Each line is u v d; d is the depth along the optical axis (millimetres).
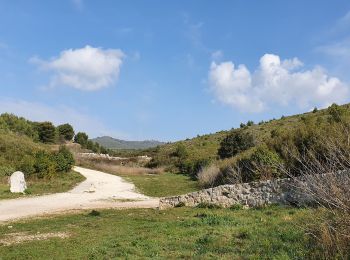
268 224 13359
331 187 7750
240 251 10289
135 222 17234
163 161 62219
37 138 79000
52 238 14055
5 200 26250
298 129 25391
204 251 10586
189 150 66812
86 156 70812
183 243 11758
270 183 19359
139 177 47500
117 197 30203
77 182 40000
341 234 7738
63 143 86938
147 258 10367
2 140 52031
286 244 10180
